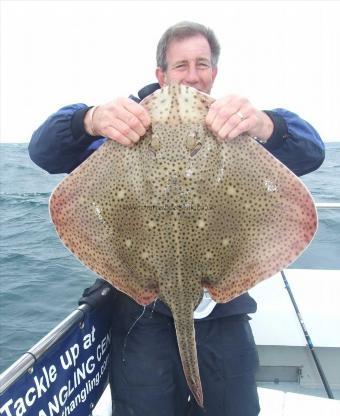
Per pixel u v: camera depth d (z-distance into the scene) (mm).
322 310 4297
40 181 30266
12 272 9852
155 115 1972
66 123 2348
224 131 1868
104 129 1958
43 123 2475
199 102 1973
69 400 2367
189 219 2012
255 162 1957
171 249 2055
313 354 3645
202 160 1964
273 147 2320
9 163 47344
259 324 4105
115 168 2014
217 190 1987
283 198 1946
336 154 52188
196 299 2125
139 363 2490
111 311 2818
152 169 1988
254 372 2623
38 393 2066
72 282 9125
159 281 2117
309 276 5023
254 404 2586
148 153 1983
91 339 2596
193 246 2049
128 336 2564
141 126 1921
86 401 2578
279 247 1984
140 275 2137
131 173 2012
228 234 2033
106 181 2023
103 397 3199
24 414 1957
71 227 2041
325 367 3943
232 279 2082
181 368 2557
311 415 3064
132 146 1996
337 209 4355
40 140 2434
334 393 3822
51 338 2129
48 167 2576
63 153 2438
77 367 2445
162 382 2482
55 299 8227
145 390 2467
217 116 1884
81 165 1999
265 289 4707
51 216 2004
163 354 2506
